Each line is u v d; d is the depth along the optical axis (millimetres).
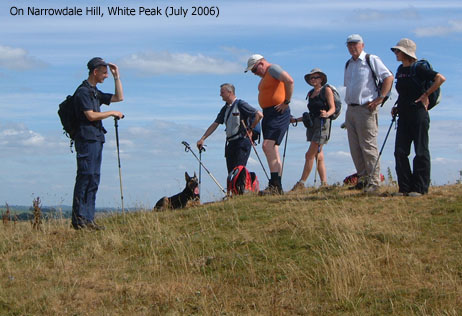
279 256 8625
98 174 10414
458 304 6973
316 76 12352
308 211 10258
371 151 11016
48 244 9930
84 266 8836
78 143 10180
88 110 9961
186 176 12148
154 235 9859
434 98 10453
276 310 7176
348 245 8562
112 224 10875
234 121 12406
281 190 12078
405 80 10336
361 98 10891
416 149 10539
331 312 7082
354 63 10992
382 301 7215
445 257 8109
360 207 10211
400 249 8508
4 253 9773
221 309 7266
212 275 8266
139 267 8703
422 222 9352
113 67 10367
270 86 11844
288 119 12039
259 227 9773
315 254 8562
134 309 7324
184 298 7578
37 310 7379
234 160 12555
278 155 12070
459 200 10164
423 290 7344
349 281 7738
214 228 9953
